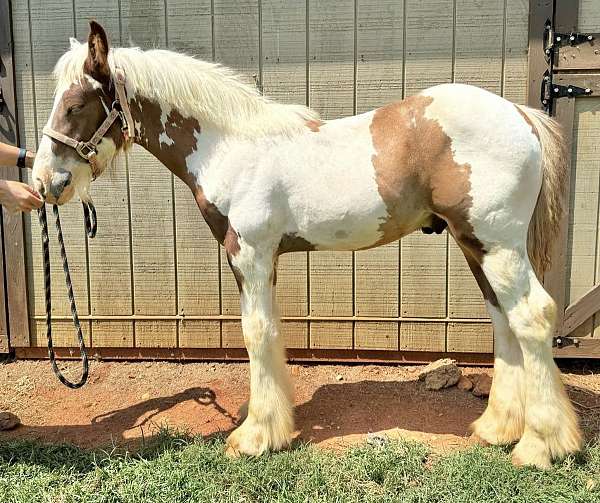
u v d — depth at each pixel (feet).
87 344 9.95
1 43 9.12
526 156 6.02
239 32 8.92
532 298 6.18
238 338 9.74
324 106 8.99
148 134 6.87
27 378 9.35
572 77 8.48
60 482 6.41
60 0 9.04
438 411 8.04
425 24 8.67
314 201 6.49
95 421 7.93
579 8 8.36
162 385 9.06
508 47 8.61
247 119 6.66
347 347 9.59
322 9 8.77
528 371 6.32
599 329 9.11
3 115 9.30
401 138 6.33
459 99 6.20
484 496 5.99
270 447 6.80
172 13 8.94
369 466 6.49
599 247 8.91
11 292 9.82
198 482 6.29
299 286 9.46
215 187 6.62
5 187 6.35
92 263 9.69
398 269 9.28
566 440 6.39
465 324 9.34
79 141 6.54
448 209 6.29
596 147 8.68
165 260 9.61
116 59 6.57
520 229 6.17
